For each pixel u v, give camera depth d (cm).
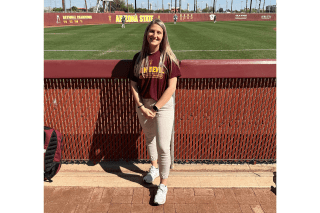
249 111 245
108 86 238
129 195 216
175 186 228
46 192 219
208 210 197
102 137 259
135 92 198
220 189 223
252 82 233
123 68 217
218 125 251
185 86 236
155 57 184
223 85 235
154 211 196
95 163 267
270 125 249
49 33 2081
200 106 244
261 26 2798
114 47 1343
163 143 199
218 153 264
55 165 211
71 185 229
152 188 226
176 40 1594
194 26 2823
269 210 197
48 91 239
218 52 1200
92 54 1158
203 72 217
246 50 1245
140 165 264
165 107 194
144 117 209
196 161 269
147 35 178
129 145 263
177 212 195
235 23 3484
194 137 257
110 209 199
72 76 219
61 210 197
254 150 262
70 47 1350
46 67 215
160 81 188
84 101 244
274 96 238
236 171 255
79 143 261
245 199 210
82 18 3472
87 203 205
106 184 231
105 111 249
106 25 3231
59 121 251
